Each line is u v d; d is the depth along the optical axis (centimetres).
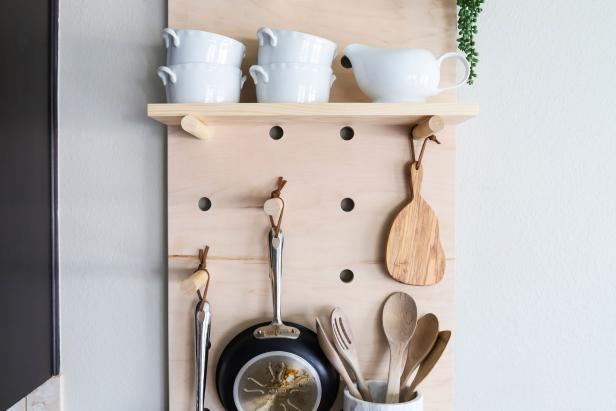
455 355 87
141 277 85
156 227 85
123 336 85
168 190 82
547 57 87
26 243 77
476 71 86
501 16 86
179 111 68
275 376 78
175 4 82
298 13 82
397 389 78
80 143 85
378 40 82
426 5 82
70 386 85
